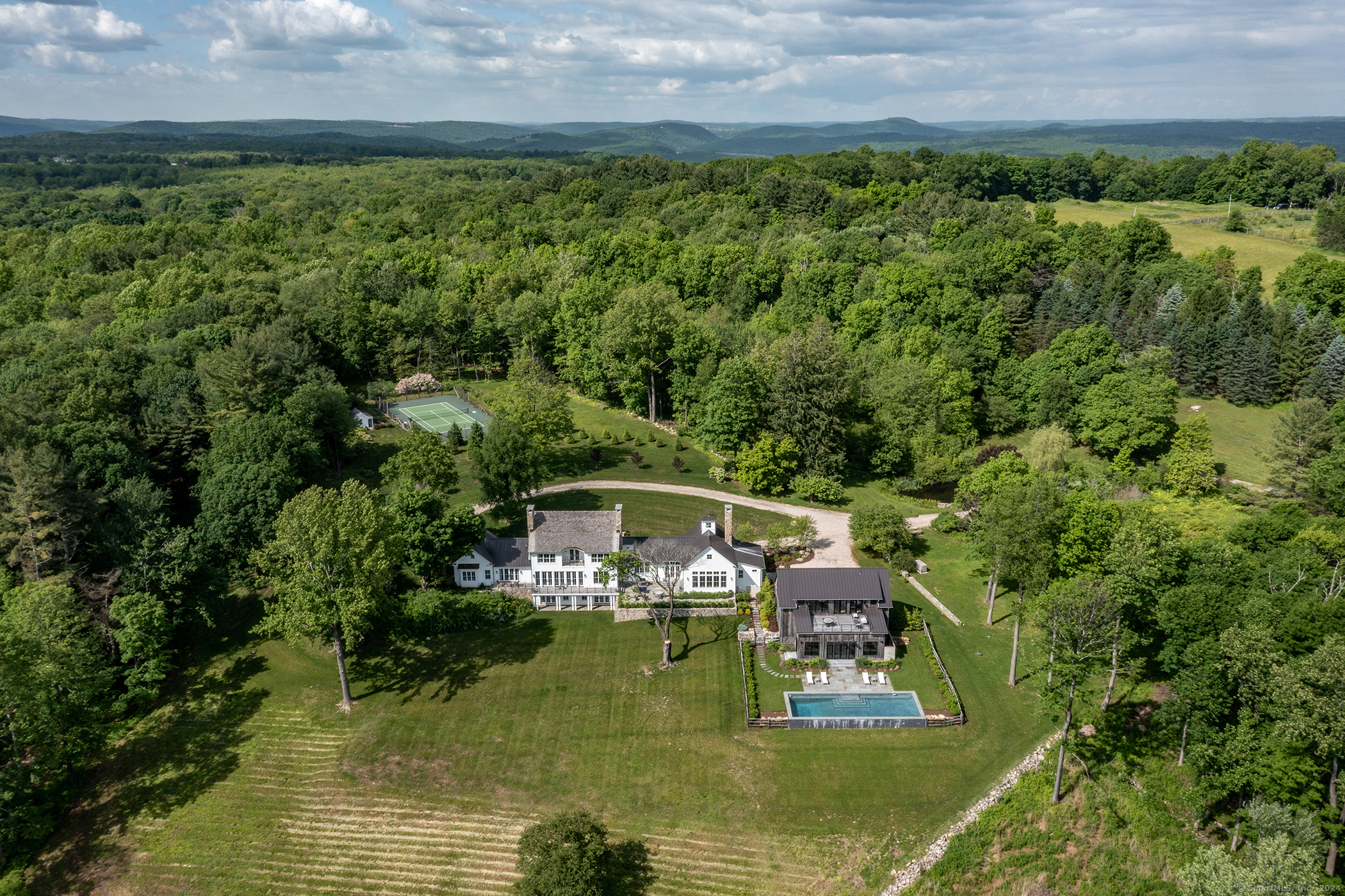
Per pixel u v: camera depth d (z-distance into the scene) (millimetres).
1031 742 70812
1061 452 113312
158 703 77312
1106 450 126375
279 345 131500
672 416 147125
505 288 170750
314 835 63719
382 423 140125
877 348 141125
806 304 165000
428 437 105938
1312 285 146750
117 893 59938
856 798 65688
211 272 191875
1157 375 121938
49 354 118938
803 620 81875
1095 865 60750
